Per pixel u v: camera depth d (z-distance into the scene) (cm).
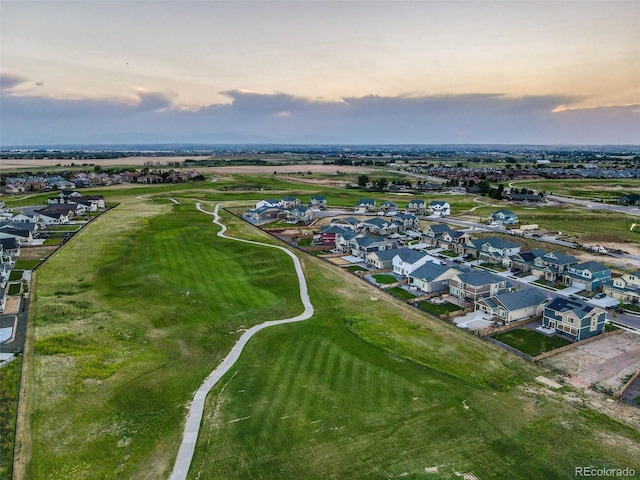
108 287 7075
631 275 6988
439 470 3238
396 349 5128
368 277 7956
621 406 4028
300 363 4775
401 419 3825
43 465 3281
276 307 6372
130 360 4850
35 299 6512
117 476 3186
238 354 4991
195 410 3962
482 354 5003
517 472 3222
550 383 4419
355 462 3319
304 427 3719
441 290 7188
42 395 4144
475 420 3809
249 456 3388
